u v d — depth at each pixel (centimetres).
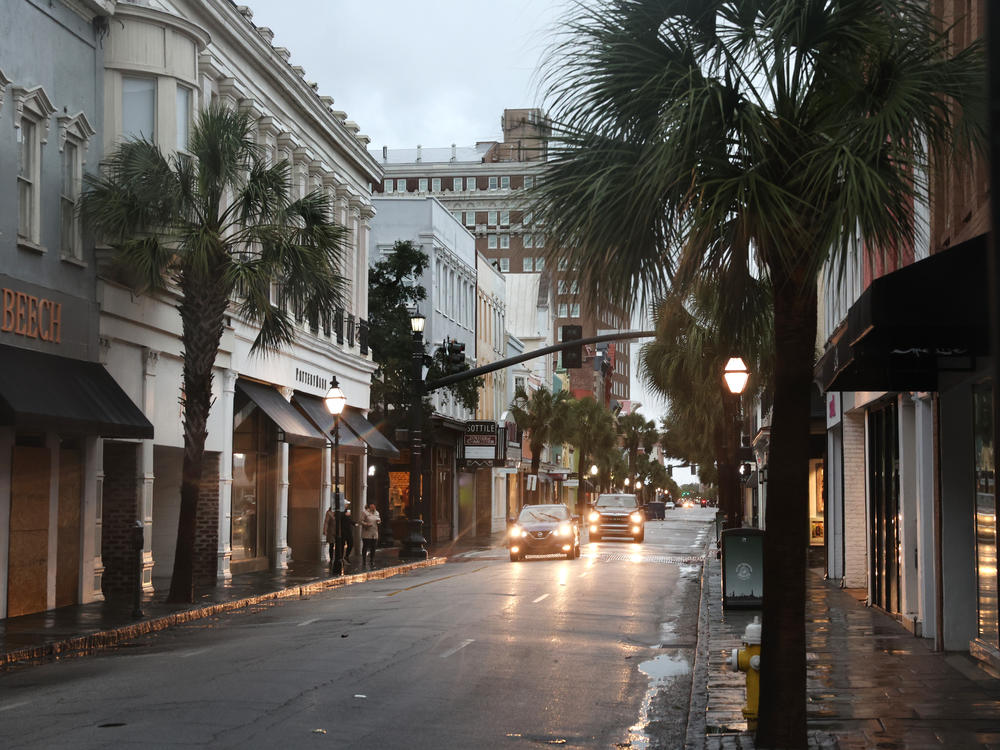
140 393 2480
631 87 853
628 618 2022
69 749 931
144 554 2491
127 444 2483
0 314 1905
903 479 1766
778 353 898
